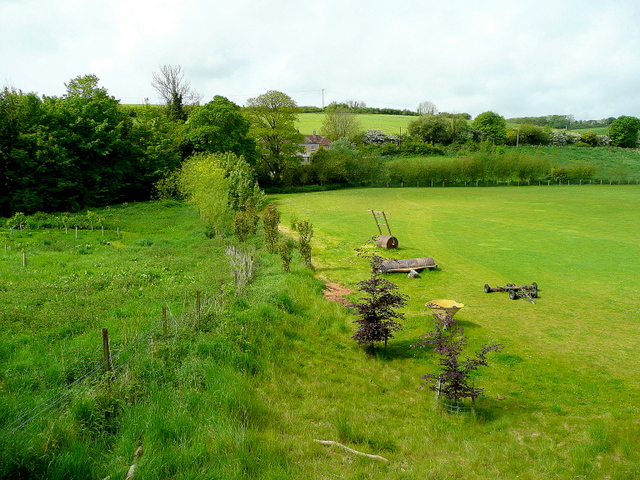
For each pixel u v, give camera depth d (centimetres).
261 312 1398
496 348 1117
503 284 2141
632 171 9369
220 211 3111
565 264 2470
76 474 642
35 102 4175
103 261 2239
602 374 1223
